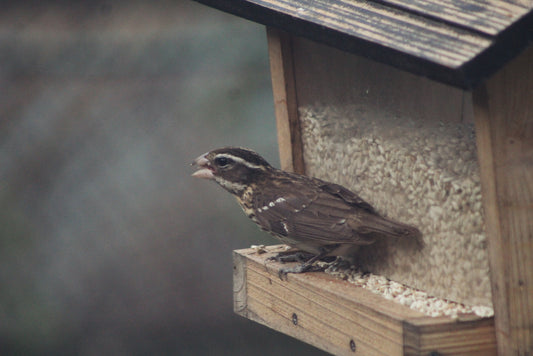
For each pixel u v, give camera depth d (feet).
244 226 56.18
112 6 54.29
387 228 28.27
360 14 25.82
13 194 55.47
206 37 54.29
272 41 33.50
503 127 23.57
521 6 22.54
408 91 28.40
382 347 25.52
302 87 33.50
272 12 28.40
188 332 55.21
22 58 54.29
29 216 55.67
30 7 54.08
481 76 21.74
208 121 55.11
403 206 28.84
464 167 26.22
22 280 55.42
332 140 32.32
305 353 55.01
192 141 55.36
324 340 28.40
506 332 24.13
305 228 30.04
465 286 26.25
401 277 28.91
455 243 26.48
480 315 24.80
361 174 30.91
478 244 25.75
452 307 25.98
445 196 26.73
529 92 23.62
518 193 23.80
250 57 54.65
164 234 56.03
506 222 23.82
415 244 28.19
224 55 54.49
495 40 21.61
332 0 27.32
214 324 55.47
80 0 54.24
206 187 56.08
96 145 55.77
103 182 55.93
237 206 56.24
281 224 30.66
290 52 33.45
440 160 27.04
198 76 54.95
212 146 54.75
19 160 55.52
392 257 29.25
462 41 22.34
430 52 22.52
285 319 30.53
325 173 32.99
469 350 24.56
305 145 33.91
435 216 27.22
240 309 33.27
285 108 33.65
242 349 54.75
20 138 55.31
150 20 54.29
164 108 55.47
